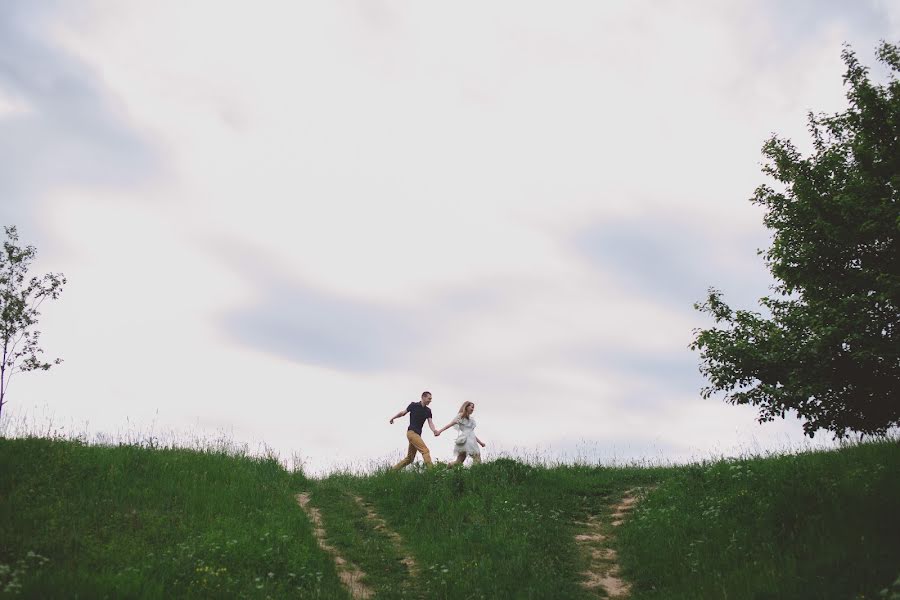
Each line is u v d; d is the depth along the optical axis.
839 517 9.88
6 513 10.34
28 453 13.13
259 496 13.90
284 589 9.38
